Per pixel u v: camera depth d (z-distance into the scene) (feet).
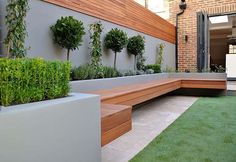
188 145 8.74
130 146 8.80
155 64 22.34
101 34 15.66
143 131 10.76
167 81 18.62
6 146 3.88
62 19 11.75
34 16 10.87
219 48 47.62
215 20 29.22
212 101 19.24
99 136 6.08
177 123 12.09
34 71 5.05
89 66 13.16
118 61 17.93
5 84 4.55
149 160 7.43
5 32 9.43
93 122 5.86
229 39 44.37
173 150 8.26
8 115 3.90
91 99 5.78
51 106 4.68
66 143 5.05
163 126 11.62
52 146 4.71
